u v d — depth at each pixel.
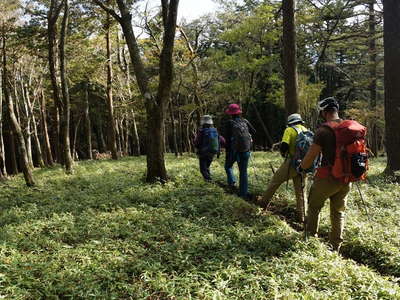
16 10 16.47
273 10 20.53
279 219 6.78
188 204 7.54
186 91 26.61
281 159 15.99
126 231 6.05
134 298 4.14
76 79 25.31
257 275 4.49
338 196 5.61
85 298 4.07
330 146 5.32
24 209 8.02
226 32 21.11
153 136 9.62
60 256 5.06
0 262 4.80
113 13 9.92
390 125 11.03
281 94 21.16
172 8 9.12
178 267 4.84
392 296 4.03
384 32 11.13
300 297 3.99
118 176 12.04
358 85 24.69
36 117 33.69
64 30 14.91
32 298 4.07
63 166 17.81
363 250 5.76
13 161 22.67
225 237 5.75
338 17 18.02
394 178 10.52
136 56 9.78
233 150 8.23
